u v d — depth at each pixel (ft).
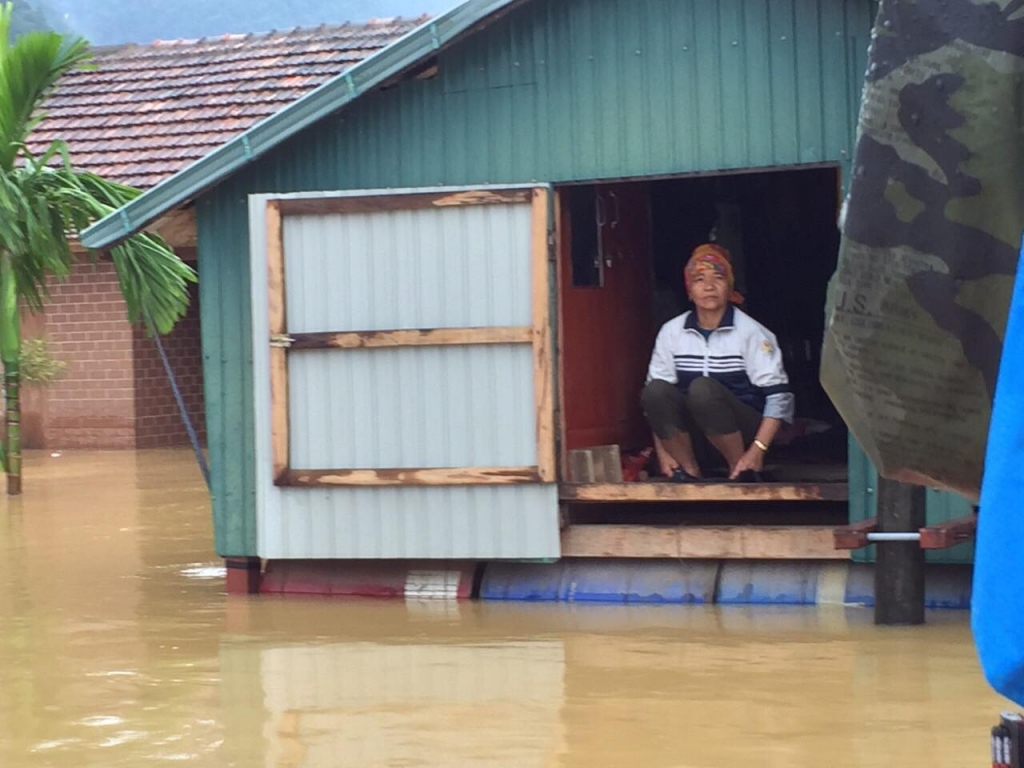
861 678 21.02
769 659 22.38
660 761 17.49
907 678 20.94
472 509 27.81
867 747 17.76
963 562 25.54
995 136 9.93
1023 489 8.18
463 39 28.17
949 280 10.12
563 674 21.91
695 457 30.22
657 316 35.55
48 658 23.89
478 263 27.68
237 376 29.73
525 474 27.40
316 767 17.75
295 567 29.53
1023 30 9.89
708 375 28.58
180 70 63.62
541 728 19.08
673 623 25.35
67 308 58.90
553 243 27.84
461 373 27.81
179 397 31.19
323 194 28.37
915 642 23.20
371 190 28.50
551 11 27.78
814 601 26.45
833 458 35.47
